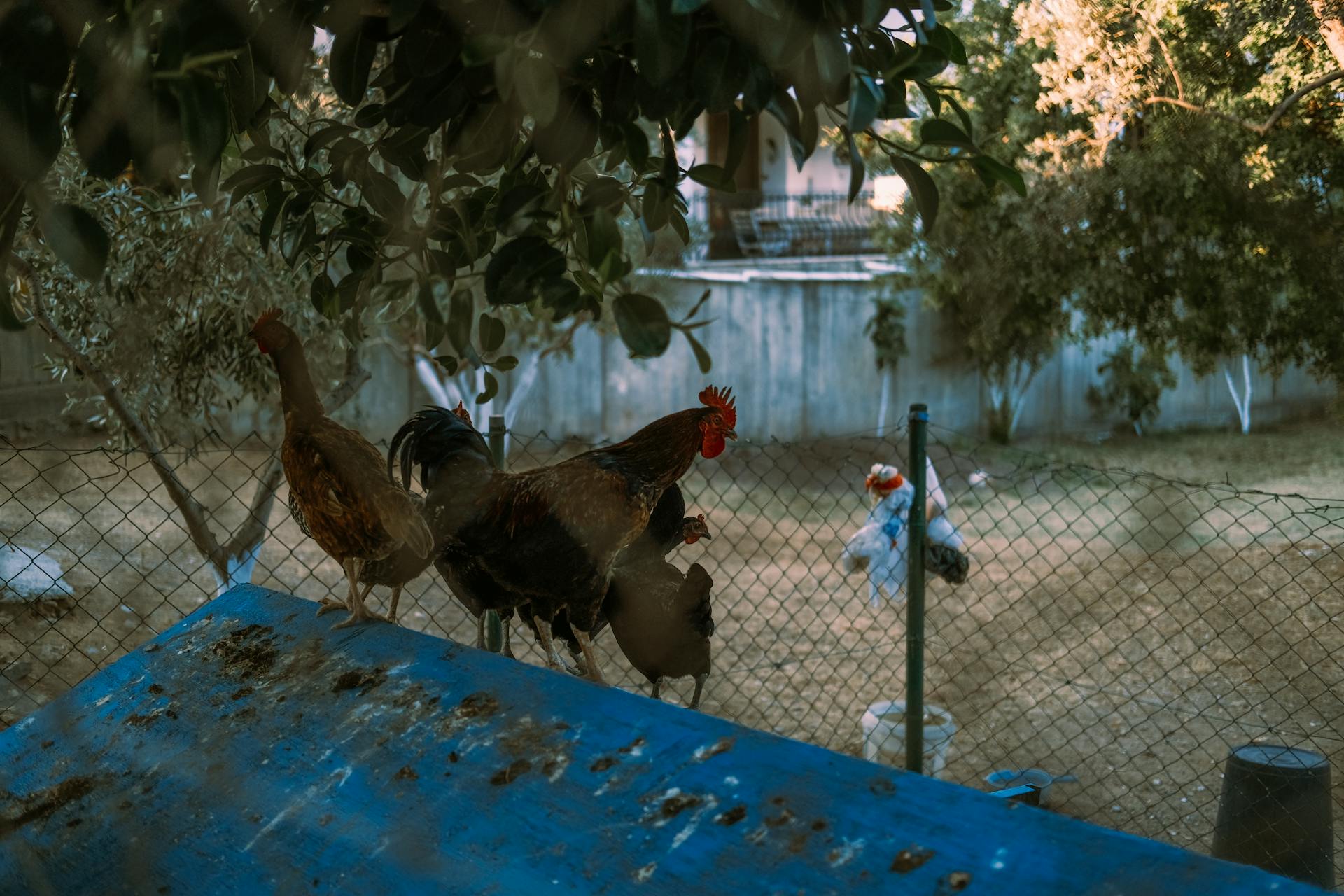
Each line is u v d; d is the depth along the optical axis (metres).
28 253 4.66
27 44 1.52
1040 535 12.74
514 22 1.65
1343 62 8.16
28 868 2.15
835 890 1.74
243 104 1.95
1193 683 7.22
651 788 2.08
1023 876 1.68
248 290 5.14
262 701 2.68
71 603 6.09
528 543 2.87
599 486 2.83
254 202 4.92
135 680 2.92
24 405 5.54
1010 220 13.69
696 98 1.78
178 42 1.54
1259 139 9.70
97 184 4.69
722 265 21.00
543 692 2.45
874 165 13.01
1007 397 21.73
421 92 1.91
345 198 4.84
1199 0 9.21
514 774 2.20
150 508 7.96
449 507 2.99
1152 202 11.48
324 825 2.20
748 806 1.96
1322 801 4.30
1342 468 17.30
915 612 4.53
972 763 6.21
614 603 3.66
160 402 5.29
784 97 1.82
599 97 1.92
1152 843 1.69
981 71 12.25
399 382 17.02
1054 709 6.96
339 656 2.82
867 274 21.75
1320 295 10.74
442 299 4.13
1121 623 8.64
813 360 21.28
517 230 1.98
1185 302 12.60
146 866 2.21
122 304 5.00
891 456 19.45
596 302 2.12
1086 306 13.71
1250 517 12.52
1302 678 7.11
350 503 2.75
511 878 1.93
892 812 1.88
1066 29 9.33
